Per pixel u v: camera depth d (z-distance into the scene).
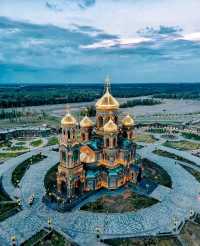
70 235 68.81
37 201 85.31
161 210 80.56
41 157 127.56
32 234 68.94
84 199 85.81
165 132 185.00
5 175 106.19
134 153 100.62
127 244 65.50
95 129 101.12
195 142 158.50
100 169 92.88
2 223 73.50
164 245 65.25
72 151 82.75
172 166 117.19
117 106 98.06
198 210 80.88
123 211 79.62
